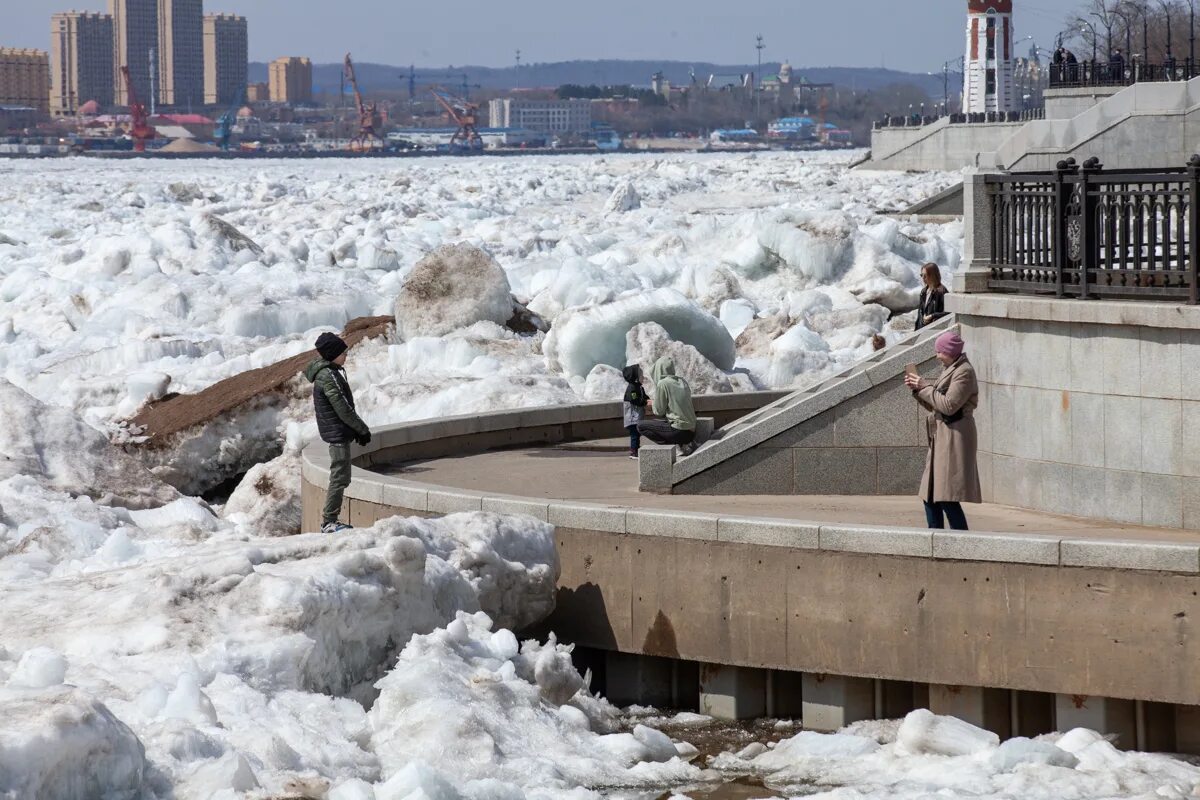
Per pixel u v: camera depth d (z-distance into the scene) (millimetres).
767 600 17406
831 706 17297
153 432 34250
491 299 41469
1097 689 15875
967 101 175625
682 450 22234
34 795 10781
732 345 37188
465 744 14180
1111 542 15734
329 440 20578
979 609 16312
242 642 14766
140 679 13797
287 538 17406
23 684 12758
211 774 11797
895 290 50938
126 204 120375
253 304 50469
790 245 55500
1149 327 18172
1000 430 20250
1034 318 19375
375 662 16328
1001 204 20547
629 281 50344
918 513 19891
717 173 169375
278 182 146250
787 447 21750
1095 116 45969
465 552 17609
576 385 34938
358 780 12258
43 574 20891
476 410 32156
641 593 18219
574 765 14703
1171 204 18359
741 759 15781
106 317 51094
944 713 16656
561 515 18734
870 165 157625
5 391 27781
